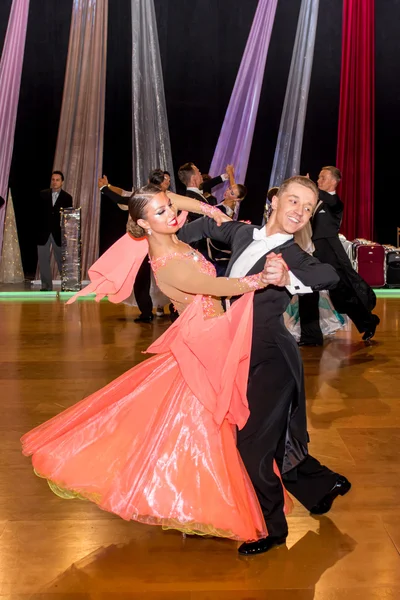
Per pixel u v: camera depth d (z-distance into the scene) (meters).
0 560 2.53
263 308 2.54
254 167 9.98
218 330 2.48
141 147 9.44
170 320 7.07
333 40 9.71
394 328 6.72
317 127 9.90
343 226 9.67
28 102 9.70
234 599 2.29
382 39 9.68
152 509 2.42
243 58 9.38
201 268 2.50
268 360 2.54
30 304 8.08
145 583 2.38
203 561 2.51
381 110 9.83
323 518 2.84
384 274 8.99
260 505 2.56
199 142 9.87
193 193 6.40
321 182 5.83
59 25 9.52
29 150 9.81
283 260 2.41
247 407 2.46
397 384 4.77
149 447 2.47
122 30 9.56
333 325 6.36
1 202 8.61
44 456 2.56
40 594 2.32
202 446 2.46
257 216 10.05
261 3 9.22
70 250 8.80
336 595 2.30
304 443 2.61
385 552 2.57
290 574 2.42
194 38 9.67
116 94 9.70
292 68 9.45
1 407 4.25
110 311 7.61
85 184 9.36
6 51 9.02
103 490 2.47
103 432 2.54
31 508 2.93
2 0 9.23
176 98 9.79
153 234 2.48
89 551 2.59
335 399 4.43
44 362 5.33
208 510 2.41
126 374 2.62
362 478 3.23
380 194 10.02
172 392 2.51
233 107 9.52
